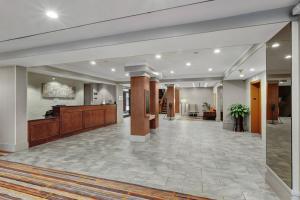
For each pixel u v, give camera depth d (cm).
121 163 379
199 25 253
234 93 796
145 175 320
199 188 274
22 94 481
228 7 217
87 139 617
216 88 1193
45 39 323
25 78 489
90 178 308
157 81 767
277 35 251
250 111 720
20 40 328
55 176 316
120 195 255
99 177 312
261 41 284
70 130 673
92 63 570
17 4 209
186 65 605
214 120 1180
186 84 1176
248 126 753
